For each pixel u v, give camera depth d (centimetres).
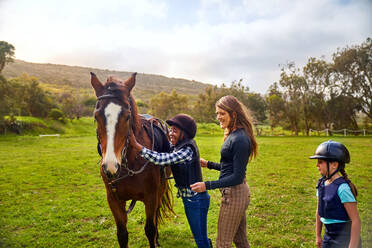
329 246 184
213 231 386
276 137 2623
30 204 527
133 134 258
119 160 218
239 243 244
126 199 287
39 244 353
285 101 3297
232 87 3884
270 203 505
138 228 405
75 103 5281
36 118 3862
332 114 3006
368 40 2627
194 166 239
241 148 205
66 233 387
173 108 5281
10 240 363
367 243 340
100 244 352
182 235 374
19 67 14712
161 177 318
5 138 2323
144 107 6788
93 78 243
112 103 224
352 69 2744
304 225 402
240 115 221
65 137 2550
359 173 746
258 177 744
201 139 2380
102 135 220
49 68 16712
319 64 2958
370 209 459
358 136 2541
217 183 205
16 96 3941
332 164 188
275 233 376
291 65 3161
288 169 855
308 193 574
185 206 243
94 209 489
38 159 1118
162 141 339
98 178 762
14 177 774
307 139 2211
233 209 217
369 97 2747
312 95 3116
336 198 182
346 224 180
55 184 694
